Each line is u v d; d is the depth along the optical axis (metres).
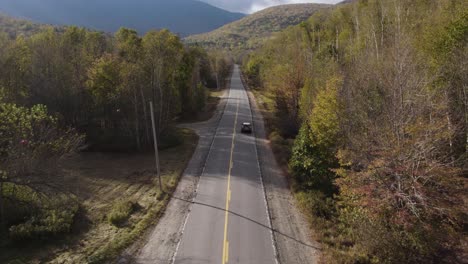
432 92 22.62
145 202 26.30
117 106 42.28
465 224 22.11
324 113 27.42
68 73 44.31
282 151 38.50
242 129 49.19
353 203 20.95
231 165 35.09
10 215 22.86
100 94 42.31
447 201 18.45
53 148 24.56
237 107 70.31
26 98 41.69
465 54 25.16
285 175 32.28
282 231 22.25
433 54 28.77
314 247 20.55
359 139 21.41
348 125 24.62
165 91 45.12
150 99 41.53
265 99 80.44
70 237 21.16
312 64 44.56
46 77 42.78
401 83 20.64
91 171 34.00
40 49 45.75
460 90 25.31
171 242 20.84
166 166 34.97
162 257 19.38
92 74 42.44
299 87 44.84
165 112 44.72
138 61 42.28
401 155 18.11
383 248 18.92
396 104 20.27
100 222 23.23
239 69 162.38
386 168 18.47
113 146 41.38
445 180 18.17
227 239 21.20
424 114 22.23
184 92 59.53
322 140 27.78
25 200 23.77
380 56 35.19
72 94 43.88
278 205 25.98
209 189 28.80
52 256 19.12
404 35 32.91
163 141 43.50
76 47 52.88
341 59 49.31
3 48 42.81
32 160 21.86
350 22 66.69
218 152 39.81
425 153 18.83
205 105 68.81
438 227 18.75
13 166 21.28
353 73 31.27
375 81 26.33
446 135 19.61
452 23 28.16
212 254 19.67
